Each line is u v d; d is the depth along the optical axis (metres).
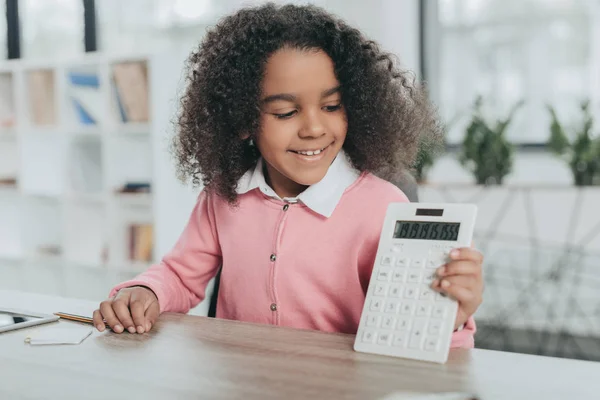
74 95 3.56
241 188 1.07
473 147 3.02
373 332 0.73
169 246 3.34
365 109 1.00
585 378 0.63
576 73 3.29
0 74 3.85
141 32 3.87
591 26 3.25
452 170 3.50
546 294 2.92
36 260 3.71
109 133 3.44
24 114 3.73
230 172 1.06
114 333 0.84
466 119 3.45
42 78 3.69
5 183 3.83
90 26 3.97
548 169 3.35
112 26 3.94
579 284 2.86
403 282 0.75
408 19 3.49
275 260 1.01
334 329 1.01
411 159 1.13
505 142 3.00
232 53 0.98
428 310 0.72
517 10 3.38
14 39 4.20
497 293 2.99
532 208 2.89
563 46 3.31
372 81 1.00
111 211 3.47
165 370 0.68
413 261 0.76
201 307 2.91
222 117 1.04
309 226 1.01
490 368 0.67
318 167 0.95
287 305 1.01
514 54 3.41
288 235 1.02
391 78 1.07
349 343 0.76
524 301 2.95
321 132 0.92
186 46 3.43
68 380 0.66
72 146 3.64
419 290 0.74
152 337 0.81
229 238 1.07
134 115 3.38
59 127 3.58
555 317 2.91
